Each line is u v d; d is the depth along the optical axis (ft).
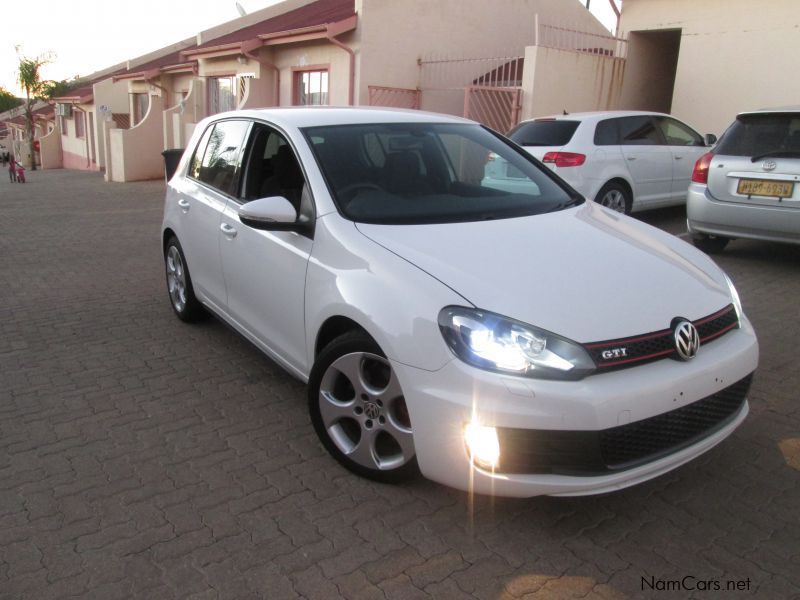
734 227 22.09
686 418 8.99
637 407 8.38
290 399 13.62
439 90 48.85
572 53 40.81
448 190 12.42
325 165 11.98
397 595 8.15
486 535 9.23
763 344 15.90
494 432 8.40
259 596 8.16
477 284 9.07
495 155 13.80
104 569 8.65
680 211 34.17
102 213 44.32
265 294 12.69
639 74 44.70
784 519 9.56
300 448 11.65
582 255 10.18
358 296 9.78
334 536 9.24
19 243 32.30
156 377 14.80
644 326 8.82
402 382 9.11
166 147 69.97
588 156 27.25
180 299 18.25
